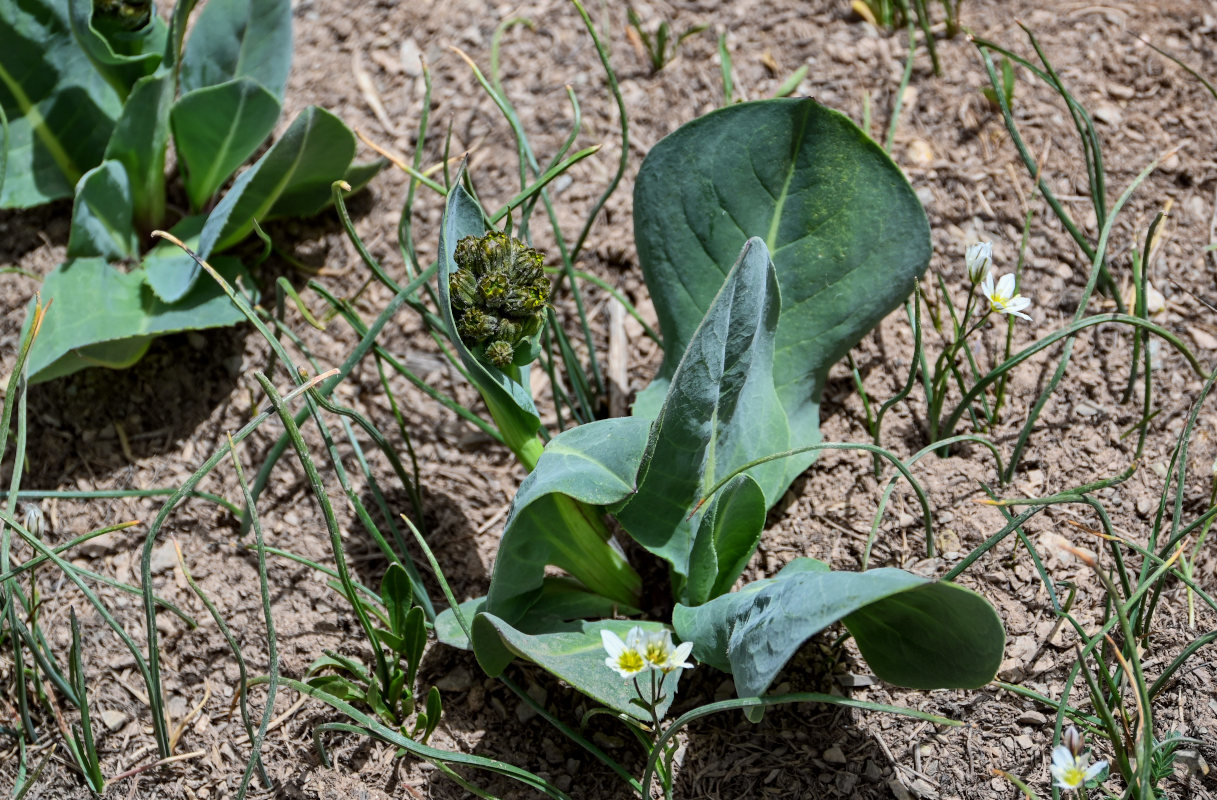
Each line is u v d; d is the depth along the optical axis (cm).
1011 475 104
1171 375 106
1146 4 114
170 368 110
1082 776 93
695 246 103
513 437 101
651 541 99
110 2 108
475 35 116
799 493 105
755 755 100
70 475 108
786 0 116
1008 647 101
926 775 99
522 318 98
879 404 107
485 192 112
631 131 113
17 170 111
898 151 111
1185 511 103
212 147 110
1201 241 108
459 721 102
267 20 110
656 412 103
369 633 100
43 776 102
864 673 101
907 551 103
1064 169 110
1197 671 100
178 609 102
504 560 98
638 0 117
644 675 97
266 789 101
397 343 110
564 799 98
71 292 107
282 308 109
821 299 103
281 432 108
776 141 102
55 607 105
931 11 115
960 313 108
